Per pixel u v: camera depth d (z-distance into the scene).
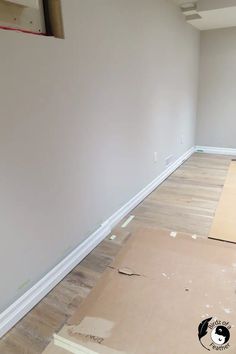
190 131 4.75
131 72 2.44
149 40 2.71
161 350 1.26
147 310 1.49
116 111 2.28
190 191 3.20
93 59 1.89
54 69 1.57
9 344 1.36
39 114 1.50
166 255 1.95
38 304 1.61
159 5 2.83
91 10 1.81
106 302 1.56
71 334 1.36
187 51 3.97
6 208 1.38
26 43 1.37
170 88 3.49
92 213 2.12
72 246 1.92
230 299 1.53
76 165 1.86
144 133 2.90
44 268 1.68
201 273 1.75
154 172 3.31
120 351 1.27
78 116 1.82
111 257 2.02
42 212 1.62
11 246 1.44
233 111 4.70
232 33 4.31
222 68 4.57
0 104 1.28
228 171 3.87
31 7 1.43
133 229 2.38
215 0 3.17
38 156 1.54
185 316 1.44
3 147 1.32
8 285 1.45
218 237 2.17
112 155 2.31
